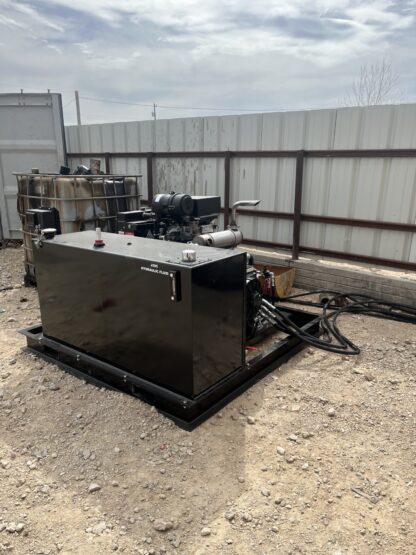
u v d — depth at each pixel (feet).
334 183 15.87
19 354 11.01
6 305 15.05
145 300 8.16
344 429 8.28
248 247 18.81
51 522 6.13
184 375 7.95
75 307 9.66
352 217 15.78
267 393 9.45
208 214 12.89
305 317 13.04
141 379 8.66
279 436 8.03
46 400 9.02
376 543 5.85
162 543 5.82
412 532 6.03
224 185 18.74
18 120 22.18
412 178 14.30
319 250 16.74
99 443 7.72
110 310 8.88
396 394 9.50
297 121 16.17
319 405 9.06
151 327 8.22
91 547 5.74
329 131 15.56
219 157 18.63
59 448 7.64
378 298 14.93
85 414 8.49
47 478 6.97
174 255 8.29
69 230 14.71
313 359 11.10
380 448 7.75
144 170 21.54
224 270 8.12
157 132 20.54
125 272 8.35
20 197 16.17
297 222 16.70
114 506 6.41
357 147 15.10
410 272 15.12
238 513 6.28
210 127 18.63
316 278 16.28
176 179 20.42
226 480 6.93
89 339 9.58
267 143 17.13
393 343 12.09
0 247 23.43
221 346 8.46
